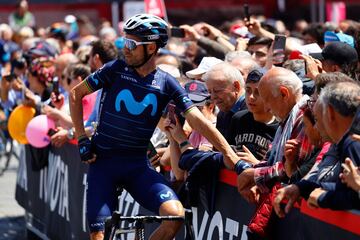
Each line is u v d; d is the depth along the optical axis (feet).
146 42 30.42
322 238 24.02
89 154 31.32
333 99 23.31
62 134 44.24
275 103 28.86
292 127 28.17
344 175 22.36
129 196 38.11
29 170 52.31
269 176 27.50
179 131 32.27
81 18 87.92
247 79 31.30
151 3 57.57
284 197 24.82
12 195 64.13
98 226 30.22
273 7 127.85
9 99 66.80
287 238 26.27
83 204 41.37
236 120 32.24
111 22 126.41
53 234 47.06
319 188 23.88
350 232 22.50
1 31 93.50
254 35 48.03
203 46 51.06
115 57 47.98
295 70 36.76
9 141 76.84
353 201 22.72
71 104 31.63
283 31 73.20
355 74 33.42
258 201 27.68
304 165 26.71
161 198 30.35
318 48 41.88
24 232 52.80
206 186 31.14
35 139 46.93
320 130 24.49
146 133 31.22
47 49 59.82
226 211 30.14
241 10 128.88
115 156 31.27
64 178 44.86
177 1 128.57
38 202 50.26
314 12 115.24
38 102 51.93
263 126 31.63
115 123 31.04
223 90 33.14
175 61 49.26
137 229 27.58
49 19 127.65
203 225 31.81
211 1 128.77
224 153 29.73
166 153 36.17
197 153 31.35
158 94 30.86
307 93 34.12
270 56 41.37
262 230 26.81
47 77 52.90
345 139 23.29
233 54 41.24
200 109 36.29
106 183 31.09
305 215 25.04
